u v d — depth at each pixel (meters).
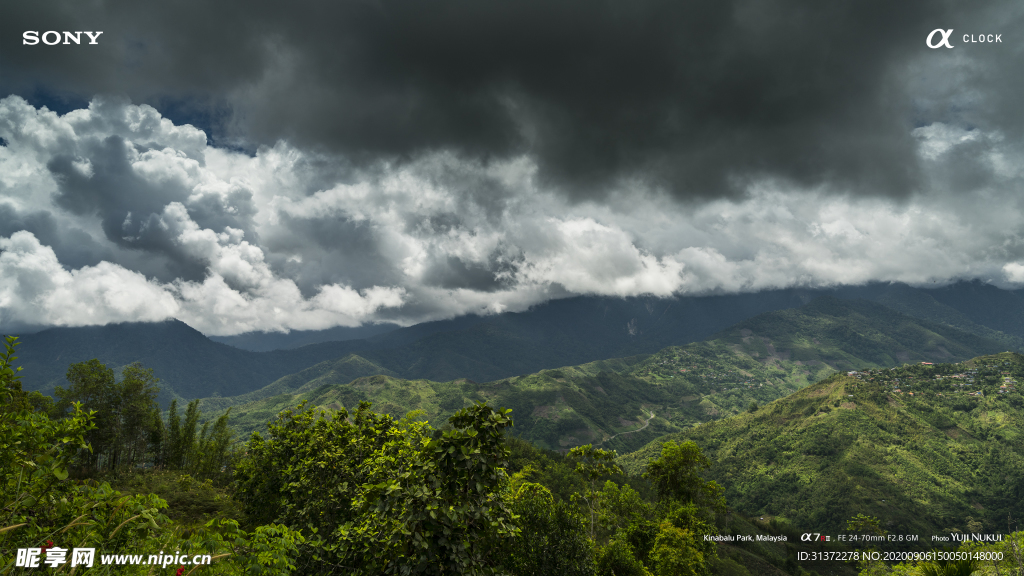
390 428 15.70
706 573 37.25
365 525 9.60
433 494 7.49
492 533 8.45
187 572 5.69
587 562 19.19
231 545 6.30
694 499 50.91
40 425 5.99
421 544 7.02
